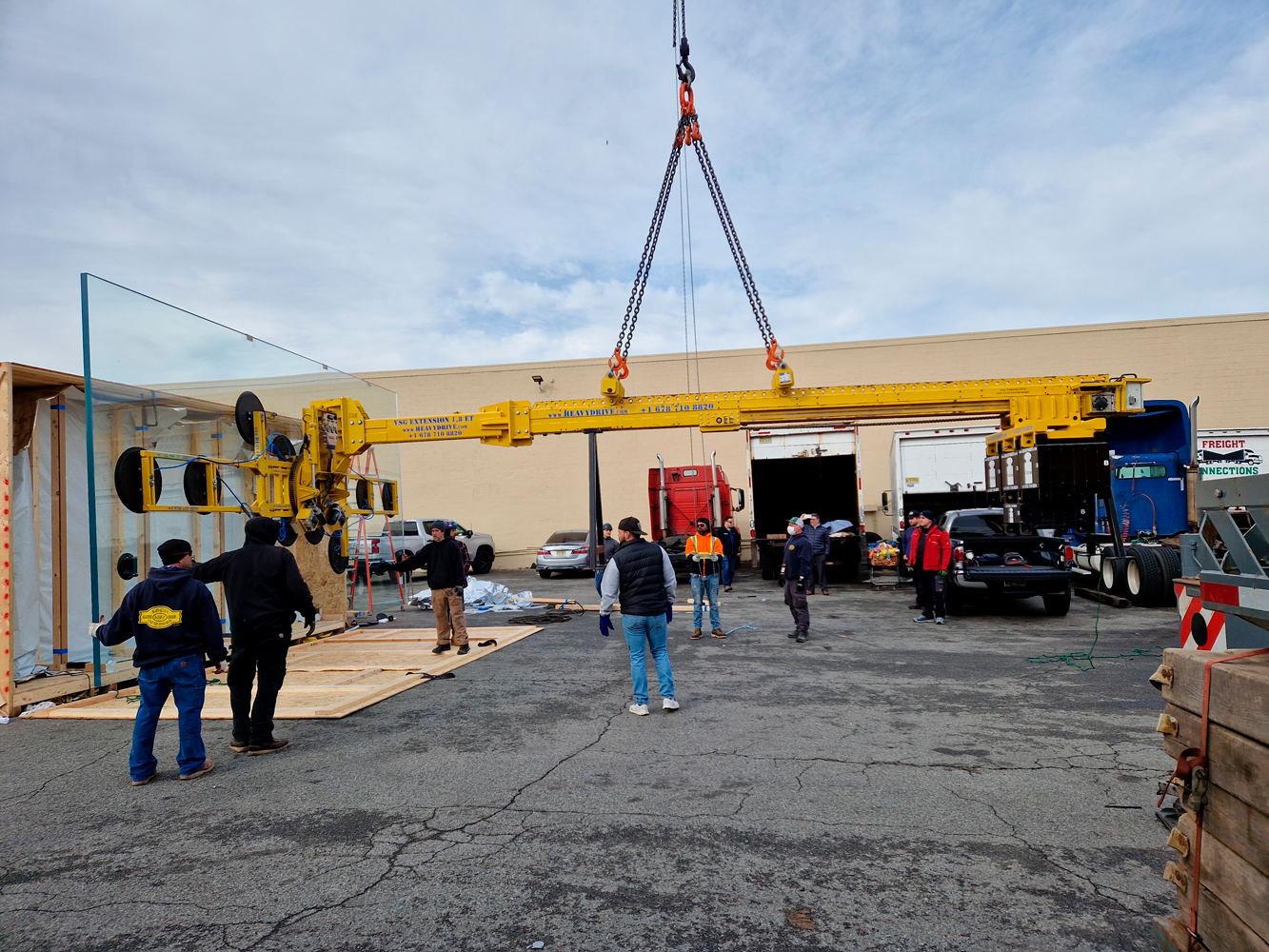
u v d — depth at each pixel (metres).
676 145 11.52
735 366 24.48
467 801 4.40
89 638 7.98
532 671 8.12
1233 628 2.87
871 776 4.65
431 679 7.89
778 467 20.03
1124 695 6.59
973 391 11.80
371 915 3.15
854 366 24.02
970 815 4.04
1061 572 11.08
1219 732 2.04
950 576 11.51
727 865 3.51
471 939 2.96
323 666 8.54
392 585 19.94
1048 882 3.31
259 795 4.61
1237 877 1.95
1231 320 22.75
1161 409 13.73
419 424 11.69
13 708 6.73
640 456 24.77
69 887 3.47
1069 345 23.20
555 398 25.17
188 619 4.98
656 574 6.24
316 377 12.01
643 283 11.58
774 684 7.25
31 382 7.52
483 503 25.39
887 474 23.45
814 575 15.70
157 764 5.27
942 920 3.02
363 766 5.08
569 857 3.63
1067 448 12.72
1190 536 4.18
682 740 5.48
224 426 9.76
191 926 3.10
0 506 6.83
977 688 6.91
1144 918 3.01
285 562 5.55
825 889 3.28
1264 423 22.56
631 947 2.87
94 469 7.35
